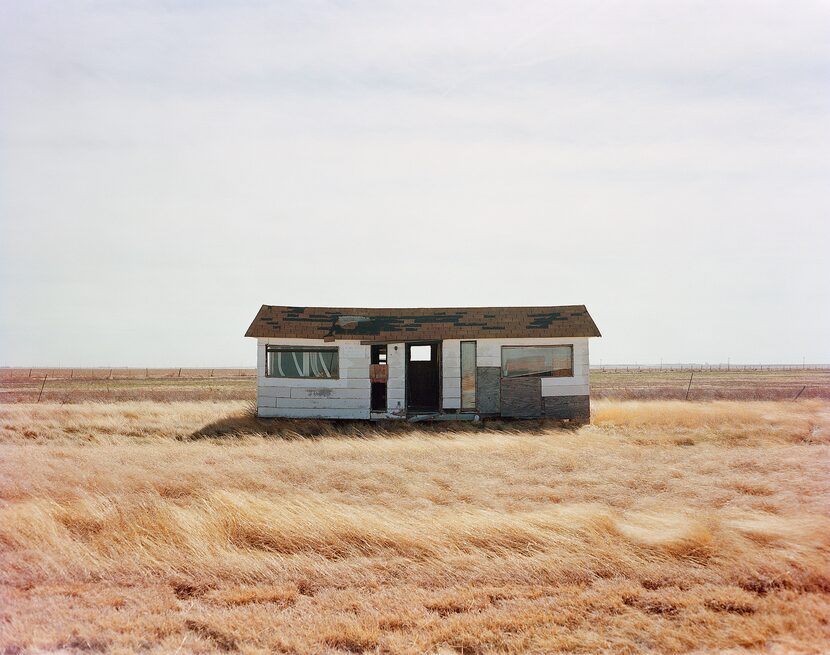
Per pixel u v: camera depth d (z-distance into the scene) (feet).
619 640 22.62
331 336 90.89
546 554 30.40
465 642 22.71
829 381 239.91
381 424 88.33
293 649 22.26
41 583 27.86
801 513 37.42
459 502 41.29
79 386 193.98
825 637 22.84
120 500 39.04
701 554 30.71
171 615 24.59
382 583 28.12
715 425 80.38
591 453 59.82
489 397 91.25
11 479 44.06
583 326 92.68
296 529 33.04
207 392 153.99
